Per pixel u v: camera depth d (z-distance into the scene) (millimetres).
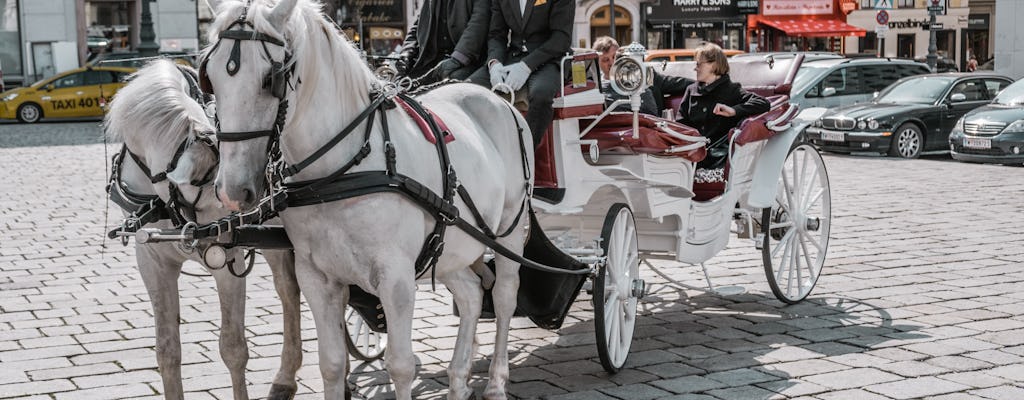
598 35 39688
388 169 4562
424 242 4820
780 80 8617
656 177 6902
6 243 10680
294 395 5766
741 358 6539
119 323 7492
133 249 10305
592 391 5941
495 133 5664
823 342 6883
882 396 5676
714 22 40031
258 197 4094
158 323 5023
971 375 6027
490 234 5383
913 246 10312
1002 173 16531
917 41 44094
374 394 6031
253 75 4008
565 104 6168
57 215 12500
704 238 7500
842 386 5875
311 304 4656
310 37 4320
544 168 6305
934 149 19719
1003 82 20578
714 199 7672
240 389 5156
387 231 4516
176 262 5062
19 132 25297
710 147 8047
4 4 33625
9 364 6477
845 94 21328
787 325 7387
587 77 6613
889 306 7867
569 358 6656
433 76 6789
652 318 7691
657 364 6469
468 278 5699
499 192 5477
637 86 6305
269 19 4062
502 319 5836
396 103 4902
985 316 7469
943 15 44531
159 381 6133
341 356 4652
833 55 24219
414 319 7668
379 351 6723
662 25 39781
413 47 7105
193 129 4844
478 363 6625
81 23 34188
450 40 6891
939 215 12250
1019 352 6508
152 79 5047
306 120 4387
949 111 19672
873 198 13773
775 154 8094
